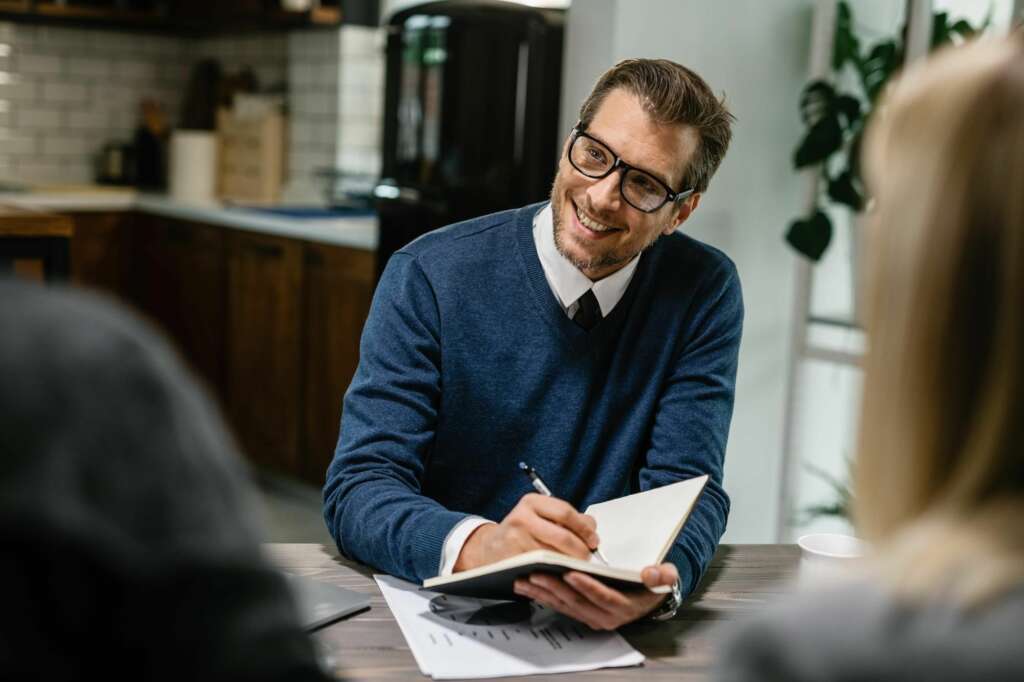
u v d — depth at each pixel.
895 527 0.53
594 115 1.52
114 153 5.14
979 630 0.46
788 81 3.07
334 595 1.24
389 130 3.60
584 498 1.60
